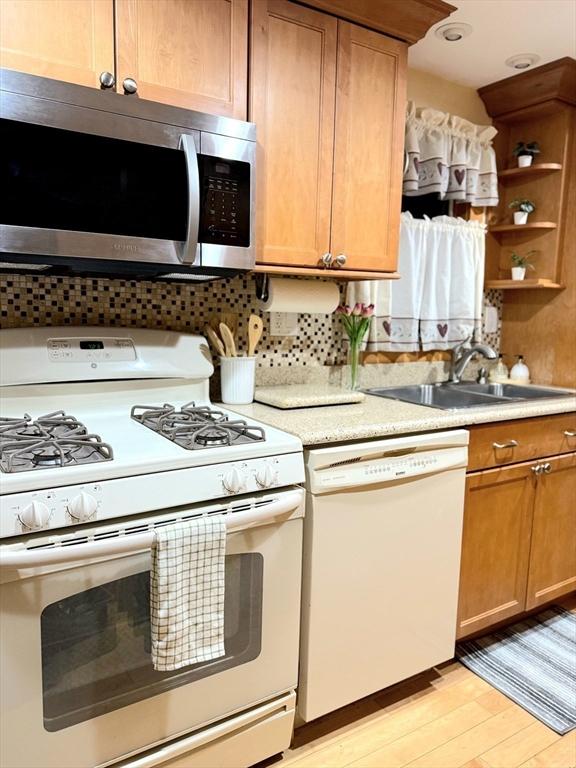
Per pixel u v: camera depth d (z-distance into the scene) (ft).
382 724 5.41
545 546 6.91
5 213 3.96
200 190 4.78
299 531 4.58
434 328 8.04
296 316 7.04
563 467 6.90
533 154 8.29
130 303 5.82
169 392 5.70
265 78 5.23
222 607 3.96
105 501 3.59
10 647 3.38
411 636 5.57
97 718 3.80
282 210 5.51
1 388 4.83
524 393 8.25
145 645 3.94
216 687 4.32
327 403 6.02
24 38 4.07
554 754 5.07
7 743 3.45
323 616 4.88
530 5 6.00
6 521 3.29
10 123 3.88
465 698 5.81
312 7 5.43
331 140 5.74
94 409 5.27
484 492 6.13
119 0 4.41
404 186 7.35
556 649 6.69
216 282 6.36
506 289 9.12
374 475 4.97
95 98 4.16
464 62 7.41
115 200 4.37
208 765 4.40
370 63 5.92
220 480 4.04
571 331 8.21
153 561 3.69
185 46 4.75
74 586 3.54
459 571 5.93
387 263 6.37
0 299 5.12
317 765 4.89
